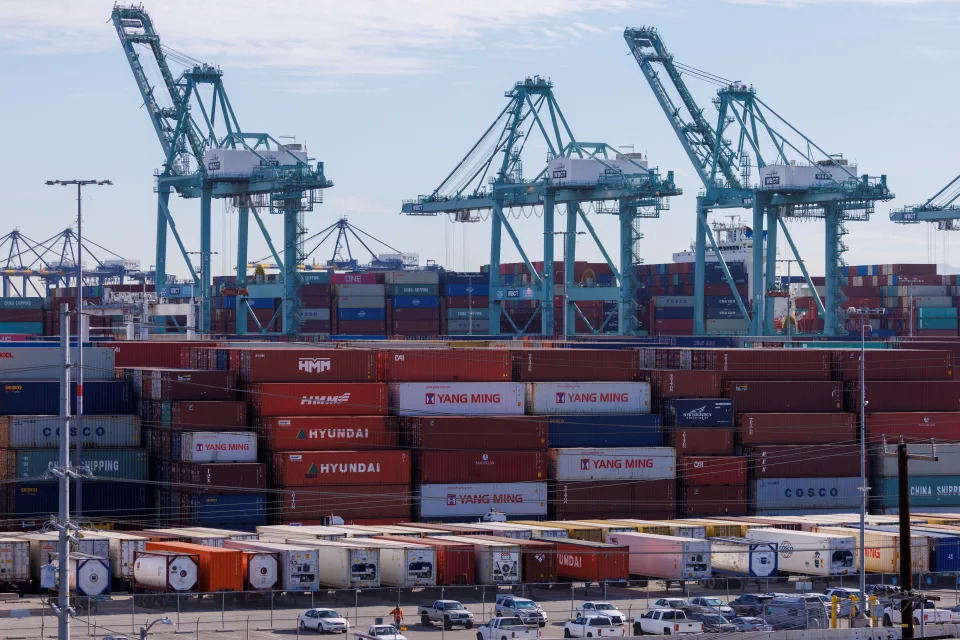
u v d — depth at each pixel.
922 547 81.31
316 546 72.75
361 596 73.50
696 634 60.59
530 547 75.81
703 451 97.06
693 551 76.50
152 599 69.00
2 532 76.81
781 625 65.62
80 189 58.50
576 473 92.81
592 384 97.38
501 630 60.88
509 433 91.50
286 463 85.88
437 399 93.44
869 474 100.25
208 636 60.44
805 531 82.94
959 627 66.06
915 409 104.56
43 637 58.31
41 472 83.81
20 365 90.12
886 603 67.69
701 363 104.38
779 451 97.94
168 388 87.75
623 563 75.50
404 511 88.25
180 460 85.38
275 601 71.31
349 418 89.38
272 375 91.44
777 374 104.69
